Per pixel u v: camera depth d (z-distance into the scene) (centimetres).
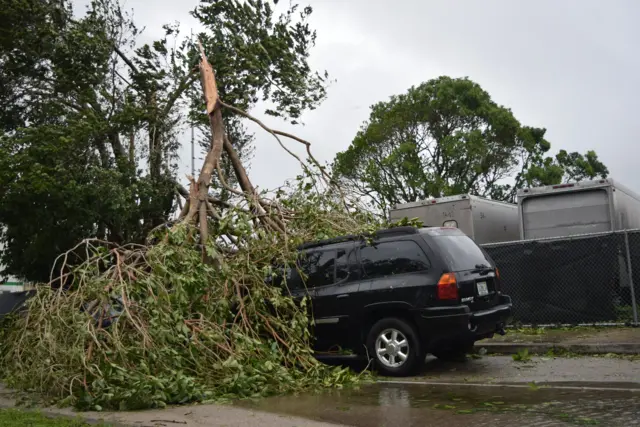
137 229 1730
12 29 1614
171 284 876
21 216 1512
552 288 1282
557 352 1009
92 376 737
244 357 816
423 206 1777
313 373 840
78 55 1638
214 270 927
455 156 3450
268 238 1012
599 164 4806
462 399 673
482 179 3750
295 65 1781
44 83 1745
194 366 802
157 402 685
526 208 1617
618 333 1095
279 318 905
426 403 659
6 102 1748
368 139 3497
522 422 543
